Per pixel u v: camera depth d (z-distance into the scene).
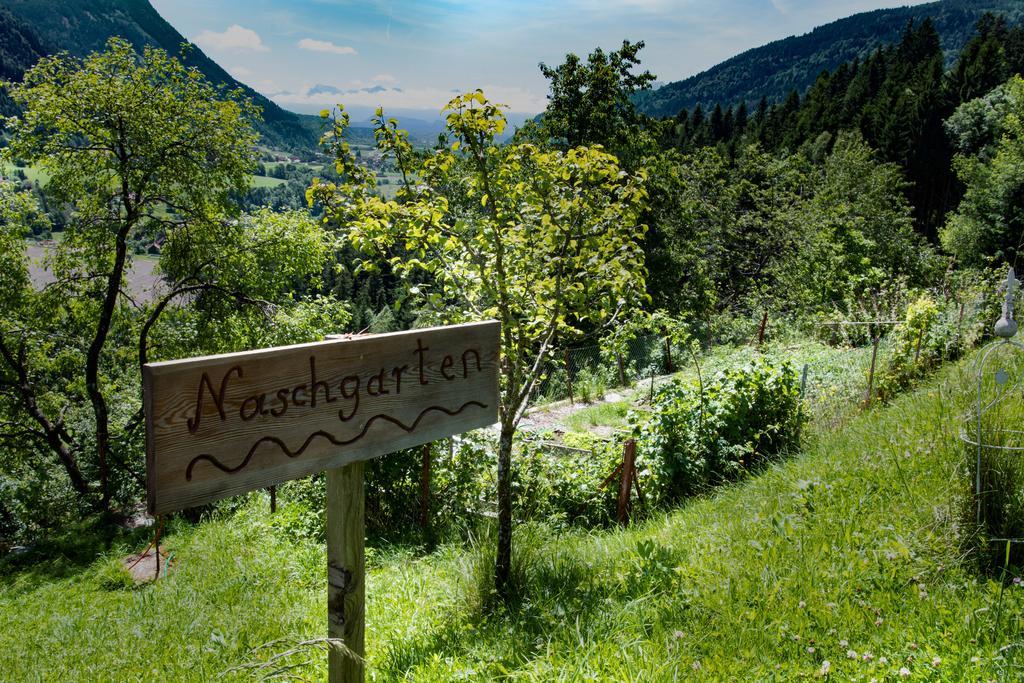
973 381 6.02
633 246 5.03
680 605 3.76
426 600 4.97
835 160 49.62
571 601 4.14
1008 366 6.78
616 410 14.98
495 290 4.85
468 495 8.36
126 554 10.81
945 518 4.11
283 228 21.08
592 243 4.76
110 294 19.39
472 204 5.21
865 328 15.23
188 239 19.94
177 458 2.12
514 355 4.75
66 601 8.39
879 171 43.16
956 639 3.06
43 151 18.72
